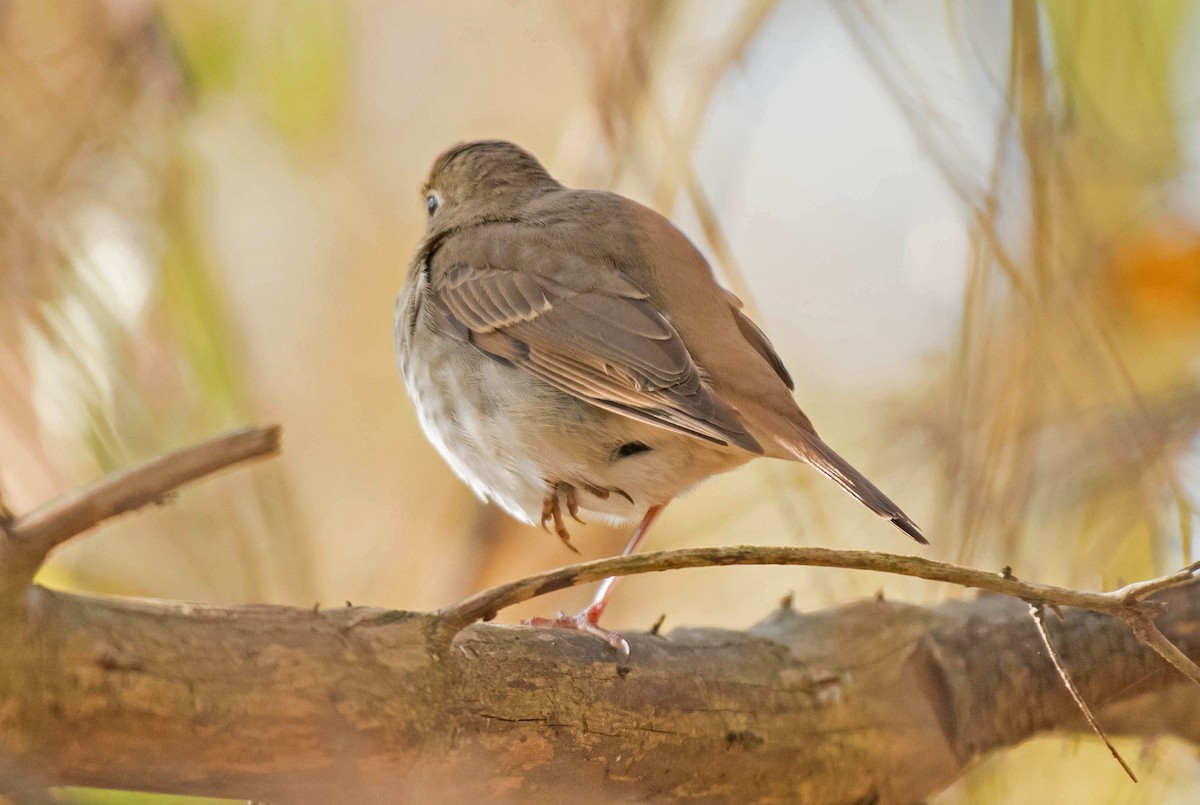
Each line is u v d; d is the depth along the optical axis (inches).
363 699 235.0
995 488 381.4
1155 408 399.5
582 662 280.7
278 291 581.9
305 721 227.0
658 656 295.9
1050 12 392.5
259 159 559.8
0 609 197.0
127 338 429.1
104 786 217.6
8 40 424.2
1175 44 434.9
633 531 530.0
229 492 461.1
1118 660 344.8
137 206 438.9
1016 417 384.2
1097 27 422.3
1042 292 382.9
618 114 433.7
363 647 239.9
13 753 200.8
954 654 337.1
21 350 413.1
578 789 279.3
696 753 291.6
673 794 293.3
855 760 312.5
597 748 277.3
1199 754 366.3
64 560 457.1
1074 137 401.7
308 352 588.7
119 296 432.5
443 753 250.2
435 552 540.4
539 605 526.9
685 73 446.0
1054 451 397.4
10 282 410.3
